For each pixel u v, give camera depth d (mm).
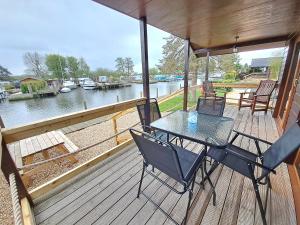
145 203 1433
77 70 24328
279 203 1384
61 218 1306
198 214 1304
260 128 3141
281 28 2973
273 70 10914
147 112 2387
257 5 1999
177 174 1136
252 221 1236
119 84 23297
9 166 1233
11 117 9508
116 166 1980
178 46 10344
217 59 11086
